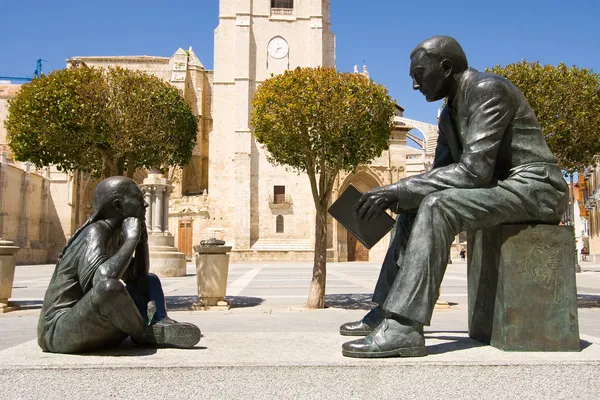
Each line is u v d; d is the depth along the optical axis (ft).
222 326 25.94
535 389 8.66
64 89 35.94
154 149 38.45
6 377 8.58
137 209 10.87
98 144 36.86
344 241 148.36
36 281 68.39
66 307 10.25
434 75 10.61
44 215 158.92
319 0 152.56
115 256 10.22
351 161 39.75
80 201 165.58
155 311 10.96
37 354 9.84
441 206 9.66
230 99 153.07
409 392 8.61
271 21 152.15
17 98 37.55
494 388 8.64
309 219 146.00
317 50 150.92
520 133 10.25
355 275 81.87
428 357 9.09
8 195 140.26
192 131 42.80
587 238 182.09
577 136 35.24
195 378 8.59
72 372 8.61
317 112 36.40
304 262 141.59
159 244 76.79
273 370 8.62
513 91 10.23
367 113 37.42
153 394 8.58
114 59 185.78
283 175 147.64
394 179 150.20
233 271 96.37
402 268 9.51
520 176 10.02
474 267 11.19
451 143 11.30
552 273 9.80
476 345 10.39
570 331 9.74
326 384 8.59
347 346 9.30
